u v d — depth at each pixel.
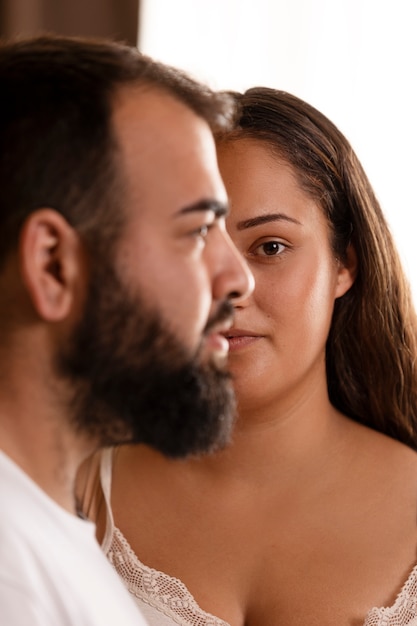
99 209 0.85
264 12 2.45
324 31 2.39
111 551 1.37
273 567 1.36
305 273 1.34
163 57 2.56
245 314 1.31
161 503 1.41
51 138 0.84
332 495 1.41
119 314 0.86
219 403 0.92
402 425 1.55
